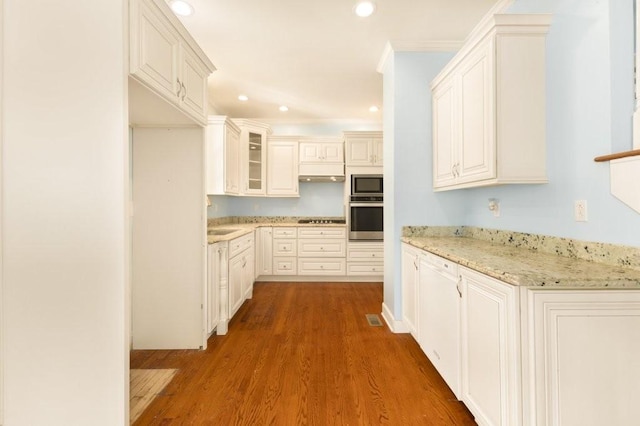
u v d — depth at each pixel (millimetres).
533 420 1202
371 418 1690
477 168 1982
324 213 5359
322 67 3305
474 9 2328
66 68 1401
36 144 1405
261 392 1926
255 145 4695
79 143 1404
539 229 1883
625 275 1227
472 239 2604
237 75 3492
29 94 1402
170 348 2494
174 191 2463
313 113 4941
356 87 3854
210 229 3801
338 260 4688
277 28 2576
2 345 1392
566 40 1649
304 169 4930
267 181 4922
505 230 2221
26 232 1407
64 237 1412
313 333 2824
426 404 1809
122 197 1407
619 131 1401
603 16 1432
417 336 2398
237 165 4203
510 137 1787
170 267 2488
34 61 1400
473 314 1546
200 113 2340
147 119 2260
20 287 1404
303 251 4691
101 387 1408
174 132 2449
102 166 1403
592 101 1499
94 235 1407
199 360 2326
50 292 1410
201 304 2490
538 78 1786
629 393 1207
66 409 1409
